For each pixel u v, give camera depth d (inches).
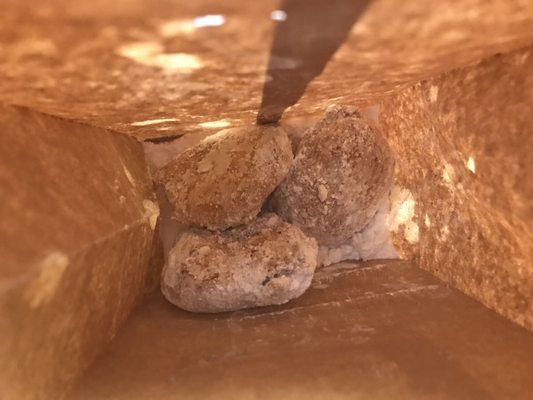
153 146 6.6
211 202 5.9
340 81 4.5
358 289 5.8
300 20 2.5
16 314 2.7
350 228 6.4
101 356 4.3
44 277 2.9
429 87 5.0
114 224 4.3
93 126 5.1
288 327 4.9
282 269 5.4
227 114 5.4
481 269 5.0
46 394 3.3
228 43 2.8
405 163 6.5
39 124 3.9
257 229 5.9
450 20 2.8
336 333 4.6
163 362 4.2
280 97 4.8
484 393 3.5
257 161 5.9
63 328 3.4
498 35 3.2
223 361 4.2
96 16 2.2
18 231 2.9
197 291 5.3
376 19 2.6
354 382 3.8
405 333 4.5
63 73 3.0
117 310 4.7
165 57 3.0
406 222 6.7
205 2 2.2
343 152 5.9
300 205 6.1
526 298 4.4
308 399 3.6
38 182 3.4
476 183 4.5
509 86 3.8
